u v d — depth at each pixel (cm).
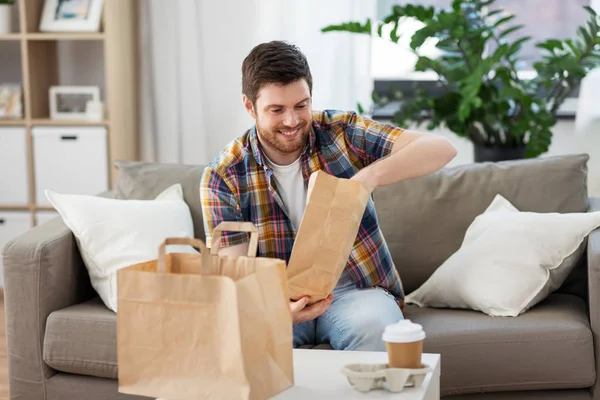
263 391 187
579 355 265
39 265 289
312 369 210
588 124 468
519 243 293
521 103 411
